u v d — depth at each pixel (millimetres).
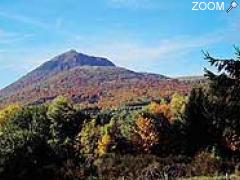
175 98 84000
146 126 67500
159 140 66188
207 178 35344
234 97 16297
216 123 17297
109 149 69125
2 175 28922
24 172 29422
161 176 36281
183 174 37906
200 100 58438
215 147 39969
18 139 30250
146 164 38375
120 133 69938
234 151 39031
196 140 58781
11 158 29328
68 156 32875
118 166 37094
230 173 37781
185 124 60562
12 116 85750
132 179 36031
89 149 72812
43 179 30250
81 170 32438
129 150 68438
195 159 39906
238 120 16688
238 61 16156
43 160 30766
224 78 16141
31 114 87875
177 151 62625
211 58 16328
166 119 68562
